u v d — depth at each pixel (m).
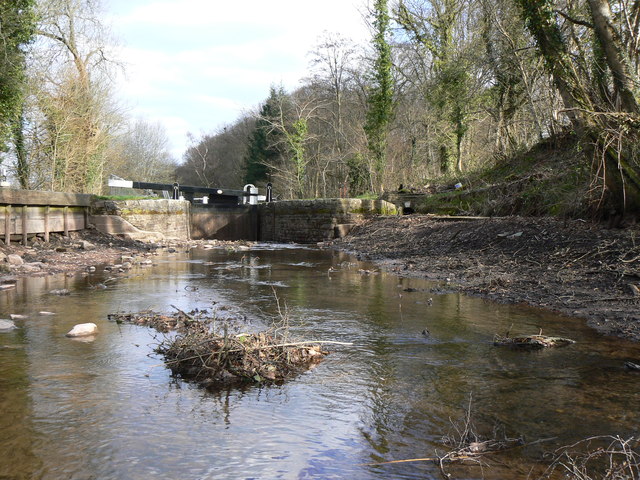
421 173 34.12
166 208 23.27
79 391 3.95
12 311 7.13
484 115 27.52
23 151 23.05
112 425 3.30
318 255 17.20
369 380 4.26
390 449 3.00
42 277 10.89
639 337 5.56
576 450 2.97
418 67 31.56
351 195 33.00
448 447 3.03
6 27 15.27
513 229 12.88
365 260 15.11
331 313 7.08
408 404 3.71
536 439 3.12
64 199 17.56
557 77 11.20
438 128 29.53
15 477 2.62
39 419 3.40
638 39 11.97
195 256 16.84
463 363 4.74
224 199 29.42
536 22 11.14
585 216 11.50
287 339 5.12
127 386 4.08
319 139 39.47
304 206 25.08
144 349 5.17
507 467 2.78
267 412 3.55
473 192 20.69
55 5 24.70
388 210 24.45
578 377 4.30
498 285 8.99
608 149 10.62
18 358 4.84
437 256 13.45
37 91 21.94
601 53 11.72
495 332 5.94
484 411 3.57
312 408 3.63
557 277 8.86
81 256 15.09
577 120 11.03
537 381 4.21
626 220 10.29
